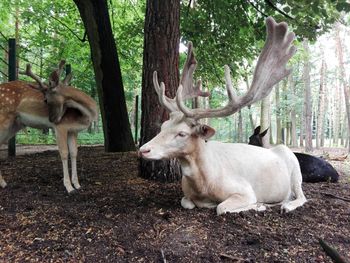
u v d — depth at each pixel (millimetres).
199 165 3406
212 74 10383
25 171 6059
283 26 3352
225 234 3039
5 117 4824
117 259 2693
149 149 3213
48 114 4723
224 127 40562
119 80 8828
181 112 3416
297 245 2891
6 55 18391
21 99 4855
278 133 24203
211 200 3594
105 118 8844
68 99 4598
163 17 4824
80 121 4781
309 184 5477
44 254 2791
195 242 2916
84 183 5098
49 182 5191
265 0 7359
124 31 11203
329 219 3529
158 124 4887
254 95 3395
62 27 13547
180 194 4316
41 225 3346
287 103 23453
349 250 2846
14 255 2791
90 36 8570
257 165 3773
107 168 6293
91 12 8422
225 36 8906
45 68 17203
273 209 3752
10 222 3445
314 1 6484
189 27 8633
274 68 3461
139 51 12695
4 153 9305
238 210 3477
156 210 3656
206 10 8688
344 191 4984
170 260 2658
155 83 3664
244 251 2775
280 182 3889
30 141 15969
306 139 16672
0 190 4656
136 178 5258
